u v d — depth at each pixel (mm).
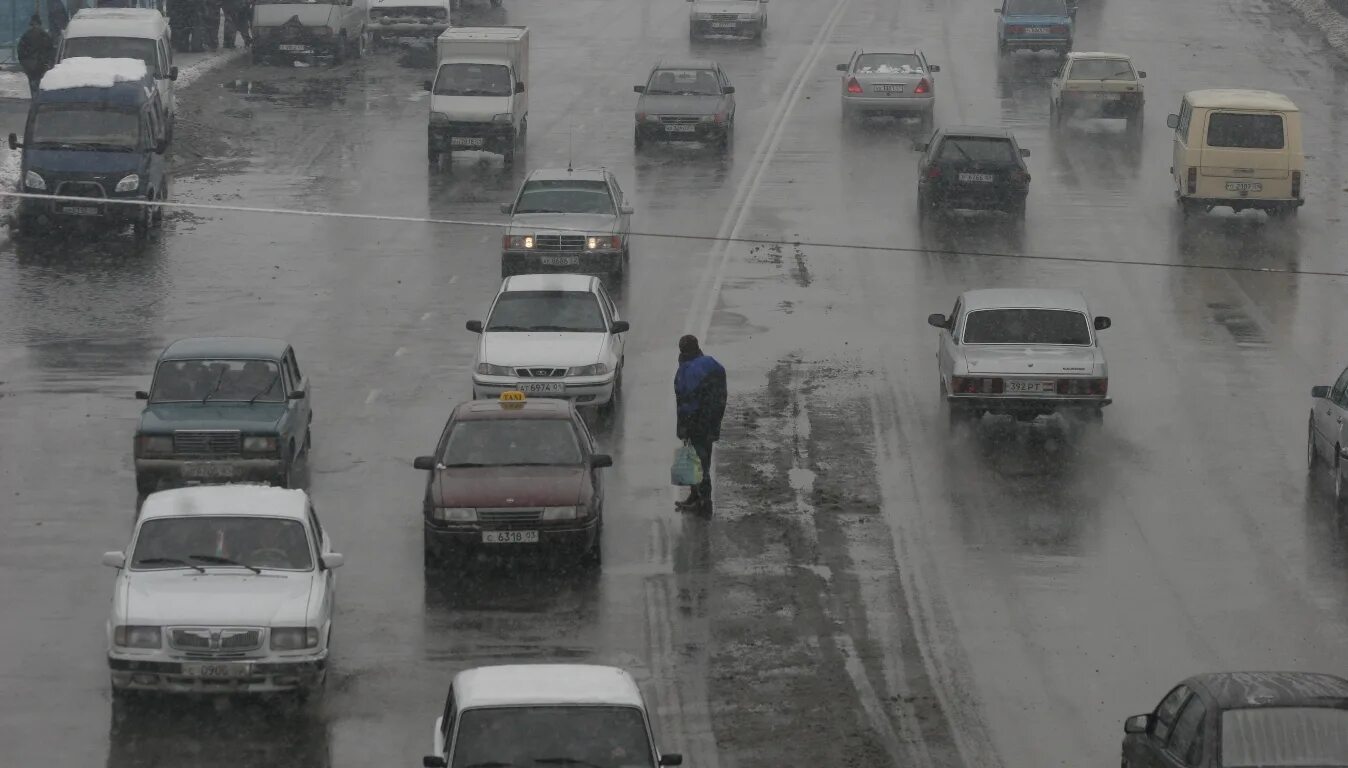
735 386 56031
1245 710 24516
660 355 59781
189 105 105125
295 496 36031
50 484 46344
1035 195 86750
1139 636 36750
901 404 54344
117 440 50156
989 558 41375
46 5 108125
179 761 30109
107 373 56875
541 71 119875
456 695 26453
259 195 84562
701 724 32062
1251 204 80562
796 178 89625
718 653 35562
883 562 41062
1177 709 25969
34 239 76125
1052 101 106188
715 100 96750
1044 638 36594
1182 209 83125
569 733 25250
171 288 68062
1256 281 70875
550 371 52000
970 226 80000
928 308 66375
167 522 34406
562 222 70125
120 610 32031
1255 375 58094
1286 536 43094
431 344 60781
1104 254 75062
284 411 45531
